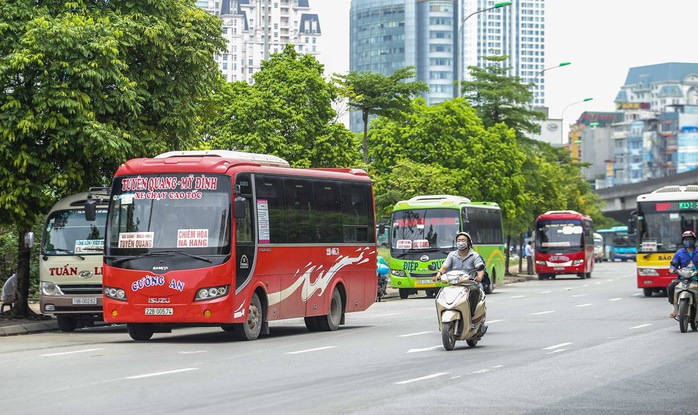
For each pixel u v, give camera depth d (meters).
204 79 29.70
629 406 12.15
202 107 31.73
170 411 11.49
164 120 28.41
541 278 70.00
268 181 23.08
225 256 21.33
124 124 27.19
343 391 13.30
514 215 58.97
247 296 21.88
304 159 44.28
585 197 103.12
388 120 54.84
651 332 23.39
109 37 25.72
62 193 27.70
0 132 25.14
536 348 19.59
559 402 12.41
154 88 28.59
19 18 26.20
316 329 25.59
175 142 29.09
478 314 19.66
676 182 100.56
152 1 28.27
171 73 29.08
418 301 40.56
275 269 23.05
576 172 102.06
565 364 16.72
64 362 17.08
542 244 69.12
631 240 128.12
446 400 12.48
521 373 15.43
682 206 39.50
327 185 25.73
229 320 21.34
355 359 17.59
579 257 68.38
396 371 15.69
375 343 20.92
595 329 24.31
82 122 25.33
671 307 33.09
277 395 12.89
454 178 54.31
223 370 15.79
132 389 13.45
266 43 45.34
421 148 55.06
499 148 57.72
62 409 11.64
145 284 21.30
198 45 28.94
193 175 21.70
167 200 21.67
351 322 28.23
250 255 22.05
